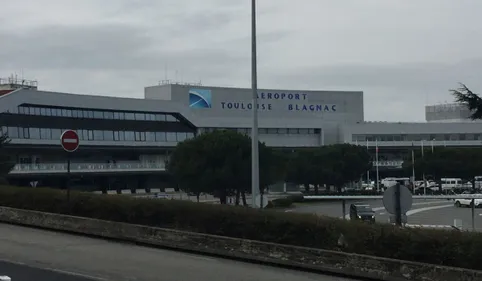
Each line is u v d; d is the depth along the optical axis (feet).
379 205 243.19
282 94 376.27
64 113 283.79
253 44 68.23
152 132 317.42
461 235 41.04
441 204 262.67
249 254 47.70
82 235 58.80
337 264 43.78
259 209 51.60
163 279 38.24
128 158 315.58
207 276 40.11
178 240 51.90
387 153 396.78
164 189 305.94
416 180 352.90
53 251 48.44
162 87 347.97
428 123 394.93
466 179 332.60
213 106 354.95
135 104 313.12
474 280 38.68
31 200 66.49
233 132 219.82
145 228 54.34
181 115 332.80
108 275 38.86
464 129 395.14
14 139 252.62
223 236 50.11
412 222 167.94
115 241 55.83
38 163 260.62
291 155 292.61
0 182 126.93
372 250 43.78
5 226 64.03
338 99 394.11
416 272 40.88
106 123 299.17
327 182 286.25
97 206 60.08
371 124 386.32
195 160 211.41
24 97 262.88
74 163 273.13
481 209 226.38
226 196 221.66
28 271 39.19
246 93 365.81
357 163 292.20
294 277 41.83
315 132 382.42
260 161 213.87
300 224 47.11
